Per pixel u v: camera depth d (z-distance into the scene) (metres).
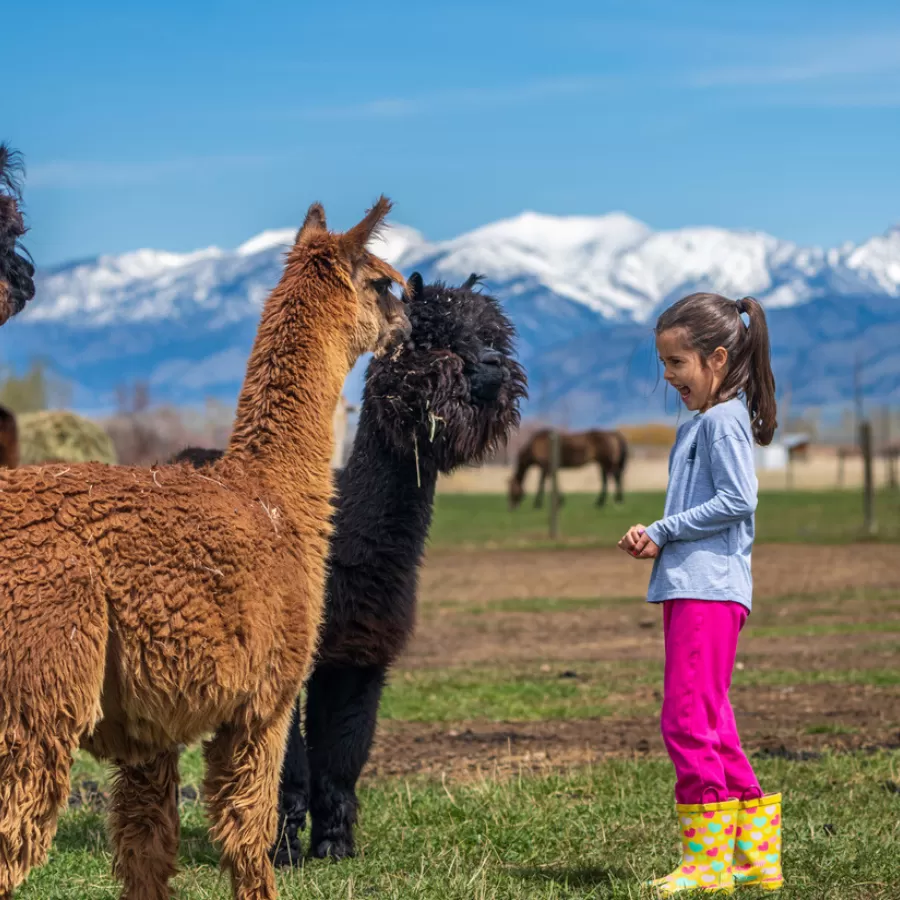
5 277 5.27
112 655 4.11
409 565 6.10
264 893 4.45
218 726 4.46
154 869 4.73
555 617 17.33
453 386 6.14
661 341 5.33
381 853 6.07
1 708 3.83
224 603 4.21
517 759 8.53
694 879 5.13
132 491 4.18
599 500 42.66
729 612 5.12
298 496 4.66
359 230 4.89
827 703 10.50
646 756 8.42
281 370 4.75
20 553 3.91
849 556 23.84
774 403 5.32
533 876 5.61
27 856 3.91
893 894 5.19
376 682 6.15
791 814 6.54
